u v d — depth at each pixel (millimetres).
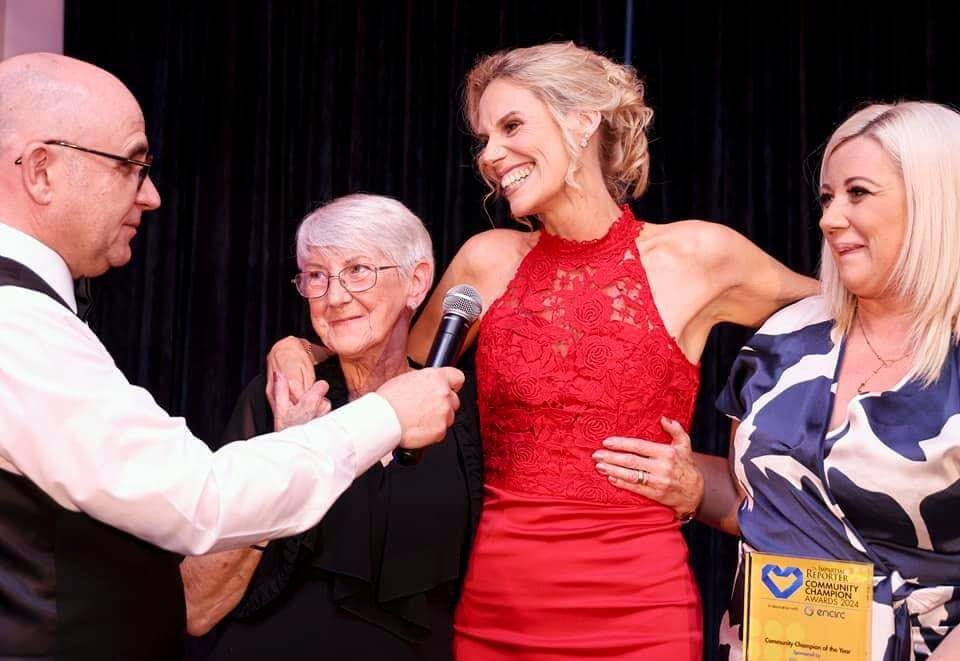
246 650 1976
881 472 1805
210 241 3555
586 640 2059
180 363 3578
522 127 2160
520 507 2146
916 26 3355
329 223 2088
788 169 3375
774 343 2072
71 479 1469
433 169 3506
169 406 3561
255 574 2027
